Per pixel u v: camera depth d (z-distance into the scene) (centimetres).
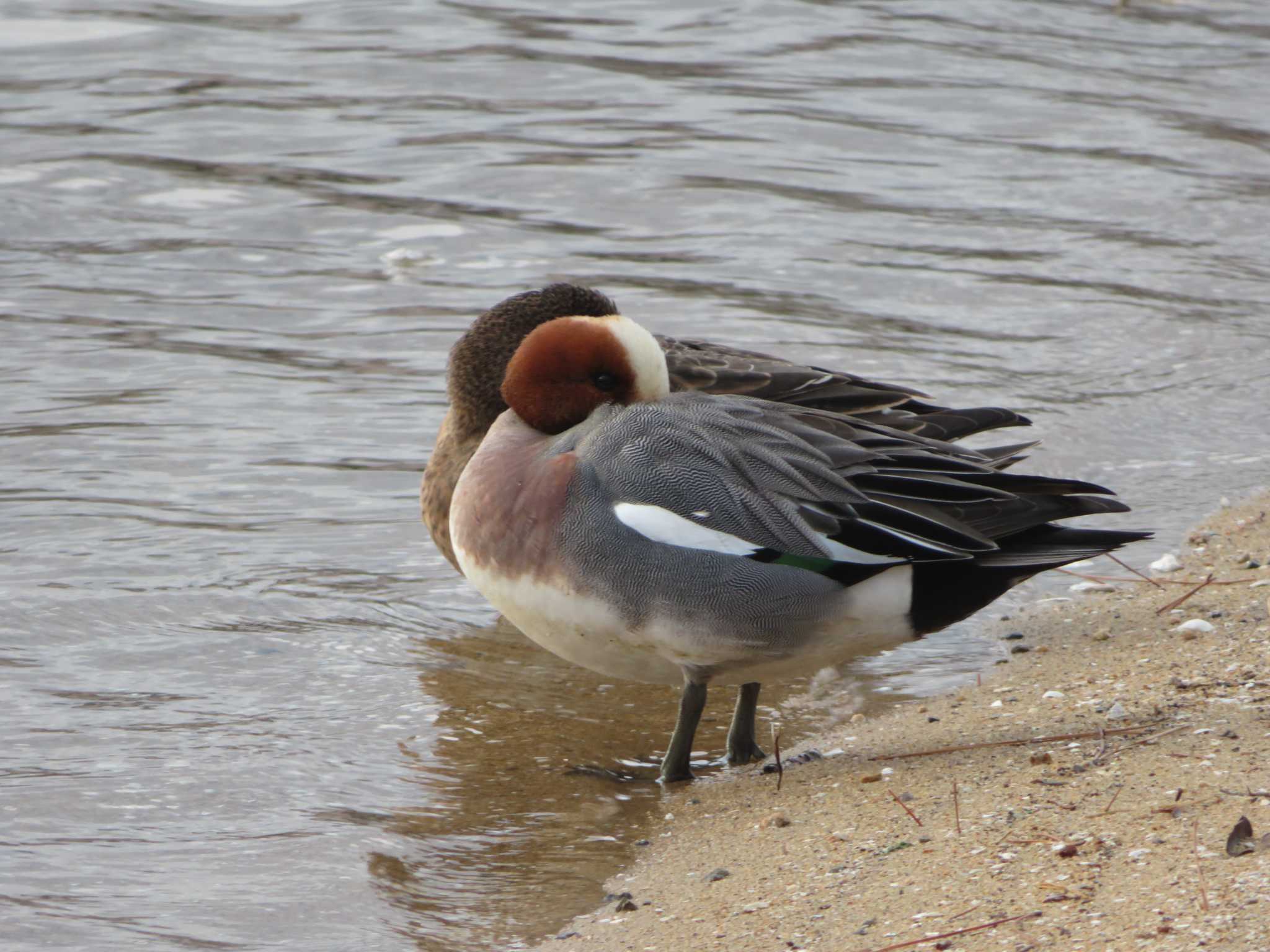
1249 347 1598
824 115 2244
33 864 775
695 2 2727
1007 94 2328
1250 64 2473
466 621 1112
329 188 1984
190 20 2614
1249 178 2050
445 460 1106
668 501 829
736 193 1972
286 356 1560
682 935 680
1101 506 843
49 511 1235
